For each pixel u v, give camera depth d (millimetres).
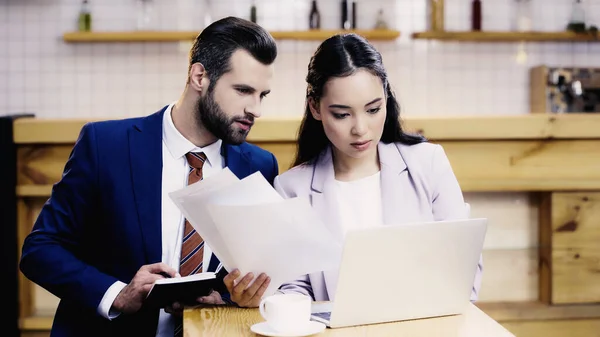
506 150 3293
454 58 5125
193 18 4984
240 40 1969
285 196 1997
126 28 4992
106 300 1898
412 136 2045
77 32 4855
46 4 4965
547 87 4961
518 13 5078
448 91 5133
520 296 3352
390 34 4922
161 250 2027
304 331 1473
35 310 3287
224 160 2141
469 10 5113
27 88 4992
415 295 1577
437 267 1574
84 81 5004
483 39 5031
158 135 2096
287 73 5051
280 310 1479
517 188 3262
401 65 5098
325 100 1807
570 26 5043
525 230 3359
